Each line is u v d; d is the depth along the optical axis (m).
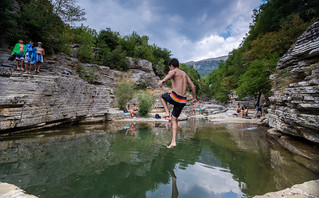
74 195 2.54
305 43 5.70
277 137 7.49
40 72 10.52
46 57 14.85
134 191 2.71
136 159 4.41
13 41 11.78
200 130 9.88
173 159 4.50
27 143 5.66
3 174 3.20
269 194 2.55
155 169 3.75
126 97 18.98
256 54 20.36
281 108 7.13
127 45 37.78
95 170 3.60
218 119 16.14
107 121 13.56
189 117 19.09
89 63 23.08
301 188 2.68
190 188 2.87
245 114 17.52
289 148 5.75
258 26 25.06
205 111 28.61
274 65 13.83
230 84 41.88
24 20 12.73
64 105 9.30
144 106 16.94
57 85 8.77
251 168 3.94
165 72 47.06
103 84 21.45
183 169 3.79
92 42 27.81
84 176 3.27
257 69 16.95
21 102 6.85
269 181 3.22
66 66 17.02
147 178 3.26
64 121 9.73
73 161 4.10
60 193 2.59
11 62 10.38
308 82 5.07
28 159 4.11
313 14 15.09
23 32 12.38
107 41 34.59
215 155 4.95
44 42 14.39
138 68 32.94
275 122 8.40
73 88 10.05
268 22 21.83
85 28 25.75
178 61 3.16
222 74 56.38
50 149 5.05
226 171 3.72
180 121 15.12
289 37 14.25
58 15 16.62
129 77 28.25
